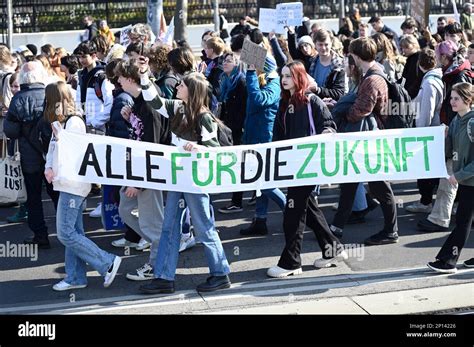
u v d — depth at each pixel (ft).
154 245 22.11
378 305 19.57
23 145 24.68
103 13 61.87
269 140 25.43
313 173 21.20
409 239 25.07
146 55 25.08
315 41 28.99
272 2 56.70
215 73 29.99
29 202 25.14
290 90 21.68
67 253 21.70
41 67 24.90
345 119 24.25
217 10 57.31
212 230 20.88
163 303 20.22
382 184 24.16
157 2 48.03
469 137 20.74
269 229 26.91
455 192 25.49
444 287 20.68
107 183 20.59
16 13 61.52
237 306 19.84
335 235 24.47
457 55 26.43
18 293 21.50
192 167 20.47
